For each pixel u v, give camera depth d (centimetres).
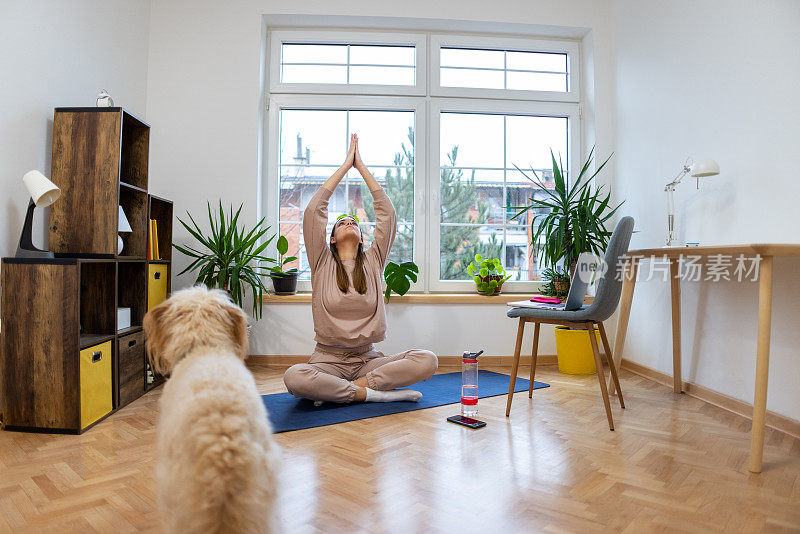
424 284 399
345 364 270
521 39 412
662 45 323
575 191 364
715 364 271
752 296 245
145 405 259
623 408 257
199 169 369
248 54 375
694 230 289
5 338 214
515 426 223
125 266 287
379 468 173
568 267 360
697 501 150
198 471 80
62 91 270
